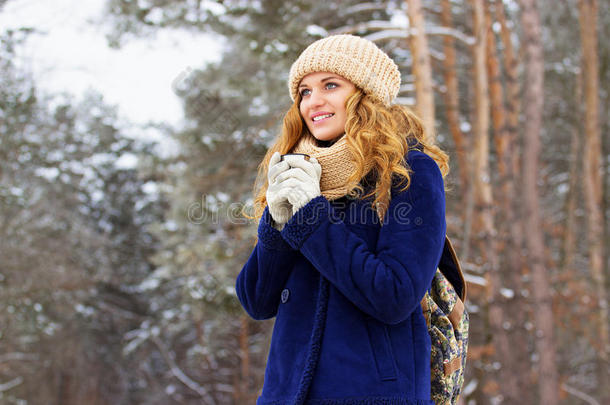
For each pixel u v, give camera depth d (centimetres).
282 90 1227
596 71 1673
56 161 1919
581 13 1688
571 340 1465
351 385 139
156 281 1969
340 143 160
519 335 1241
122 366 2288
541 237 1303
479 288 1329
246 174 1338
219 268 1307
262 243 160
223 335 1633
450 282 172
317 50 173
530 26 1361
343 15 1205
